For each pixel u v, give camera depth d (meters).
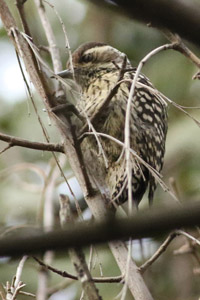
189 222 3.57
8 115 13.81
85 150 8.21
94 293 4.93
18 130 13.40
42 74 6.57
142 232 3.58
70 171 11.78
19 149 13.22
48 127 13.16
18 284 6.65
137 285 6.32
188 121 13.03
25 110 13.59
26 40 6.69
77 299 11.21
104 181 8.03
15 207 11.96
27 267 10.54
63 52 13.59
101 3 3.47
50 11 13.66
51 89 6.72
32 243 3.61
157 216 3.59
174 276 11.96
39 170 10.38
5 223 11.83
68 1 13.74
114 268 11.13
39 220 9.88
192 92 13.52
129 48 14.01
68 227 3.69
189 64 13.59
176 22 3.37
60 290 9.35
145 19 3.38
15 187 12.36
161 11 3.34
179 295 11.80
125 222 3.60
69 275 6.57
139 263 10.26
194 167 12.94
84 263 4.97
